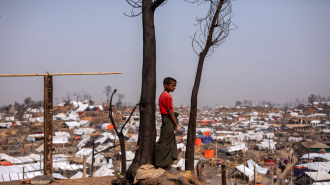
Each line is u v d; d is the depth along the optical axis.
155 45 5.11
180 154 44.16
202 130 77.62
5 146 47.97
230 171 35.50
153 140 4.91
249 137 69.19
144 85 4.95
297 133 81.38
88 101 119.38
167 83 4.86
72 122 70.75
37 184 5.32
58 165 29.36
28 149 46.88
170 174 4.43
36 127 67.44
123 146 5.32
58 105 115.88
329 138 72.62
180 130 79.19
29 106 118.06
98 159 33.44
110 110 5.32
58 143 50.28
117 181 4.91
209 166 40.34
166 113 4.85
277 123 118.62
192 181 4.36
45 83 5.79
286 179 33.25
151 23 5.09
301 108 172.12
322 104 166.62
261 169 35.28
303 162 42.69
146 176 4.31
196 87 5.10
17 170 24.58
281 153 52.47
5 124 68.00
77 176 26.50
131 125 77.81
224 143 61.34
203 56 5.25
